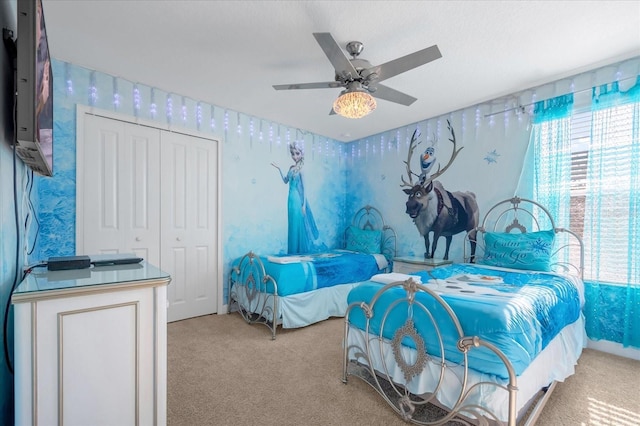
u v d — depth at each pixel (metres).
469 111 3.49
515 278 2.38
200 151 3.41
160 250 3.11
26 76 1.02
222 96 3.23
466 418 1.50
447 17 1.95
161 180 3.12
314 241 4.54
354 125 4.18
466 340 1.39
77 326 1.04
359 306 1.97
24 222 1.50
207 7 1.88
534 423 1.60
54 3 1.83
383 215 4.44
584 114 2.73
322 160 4.68
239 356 2.44
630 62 2.48
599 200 2.59
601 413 1.73
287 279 2.96
